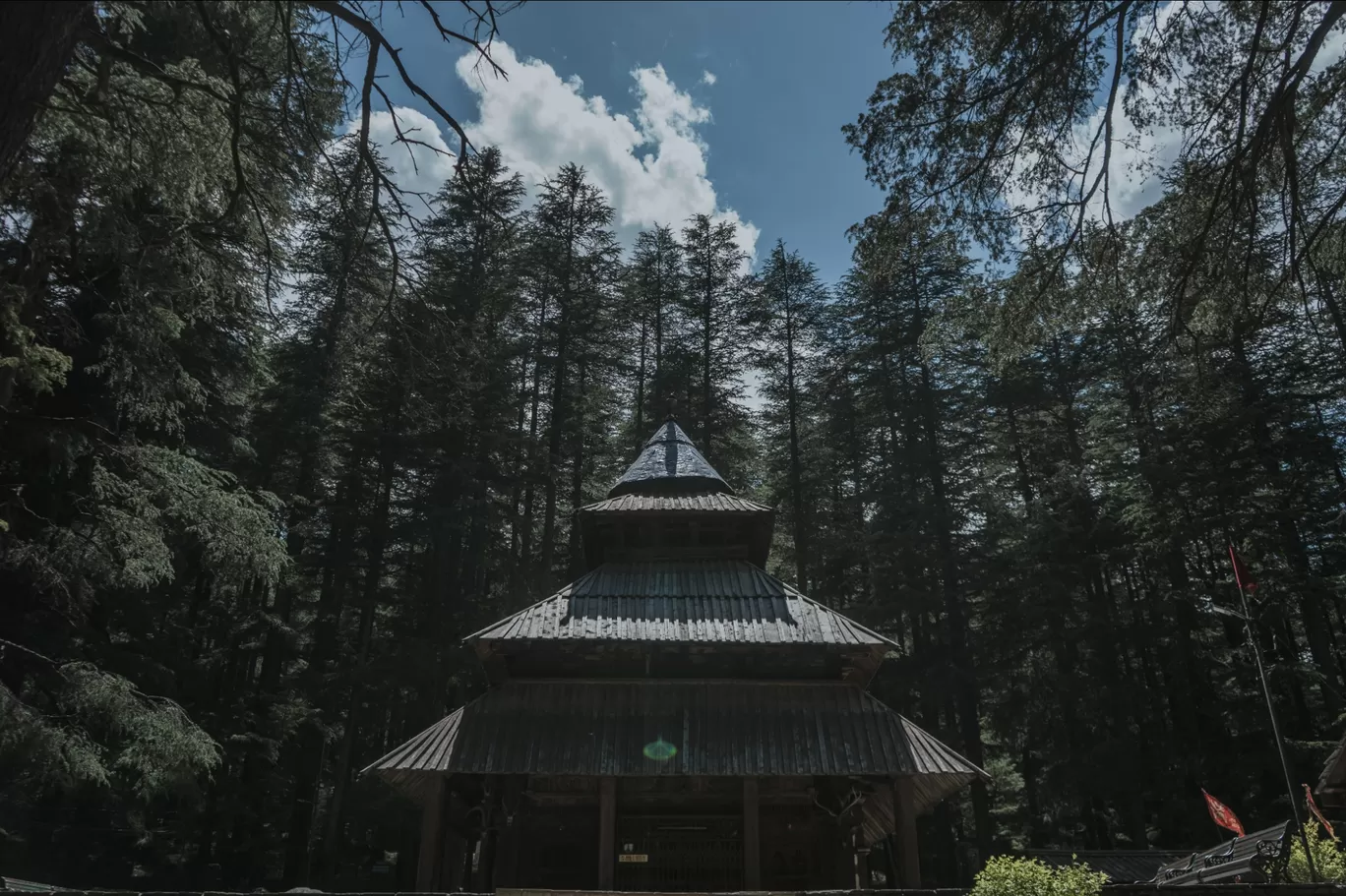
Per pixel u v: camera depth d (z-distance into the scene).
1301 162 9.48
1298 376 31.94
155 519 16.05
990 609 36.78
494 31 7.25
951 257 10.73
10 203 10.12
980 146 9.27
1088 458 38.84
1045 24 7.95
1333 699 29.73
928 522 36.91
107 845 24.92
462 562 35.66
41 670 14.84
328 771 37.62
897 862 15.38
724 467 44.16
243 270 12.04
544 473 37.41
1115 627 34.47
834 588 41.59
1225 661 31.84
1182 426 31.91
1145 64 8.59
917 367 42.19
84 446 15.52
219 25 7.69
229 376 22.25
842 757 15.66
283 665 36.41
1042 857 23.98
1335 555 33.03
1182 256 9.91
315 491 33.25
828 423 44.25
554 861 17.94
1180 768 30.86
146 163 10.02
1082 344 38.88
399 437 32.66
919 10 8.04
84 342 14.93
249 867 27.59
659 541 20.66
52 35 5.15
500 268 31.84
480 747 15.79
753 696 16.91
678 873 17.58
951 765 15.55
